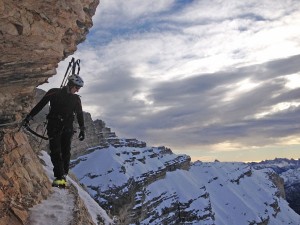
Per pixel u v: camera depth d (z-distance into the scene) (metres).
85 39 10.48
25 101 9.30
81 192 17.61
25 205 8.06
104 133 123.44
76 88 8.23
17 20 6.38
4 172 8.06
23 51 7.07
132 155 125.44
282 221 190.88
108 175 90.88
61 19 7.95
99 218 16.03
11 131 9.34
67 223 8.07
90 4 9.80
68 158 8.55
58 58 8.49
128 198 83.12
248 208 173.38
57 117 8.07
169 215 110.44
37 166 10.27
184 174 156.88
